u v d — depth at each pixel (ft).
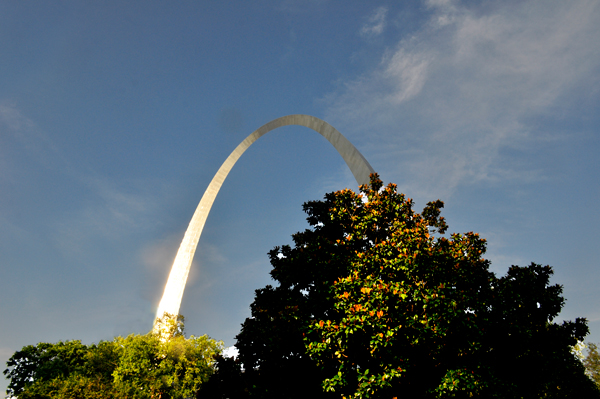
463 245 50.31
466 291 43.52
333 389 40.75
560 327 51.65
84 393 62.34
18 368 108.47
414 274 43.19
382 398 40.24
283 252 55.67
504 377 43.21
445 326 39.14
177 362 87.15
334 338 40.73
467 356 41.47
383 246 46.21
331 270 48.01
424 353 41.32
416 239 44.96
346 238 52.21
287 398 44.57
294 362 47.29
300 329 44.11
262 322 49.88
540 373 45.91
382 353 39.04
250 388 48.08
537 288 50.19
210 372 87.86
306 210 58.85
